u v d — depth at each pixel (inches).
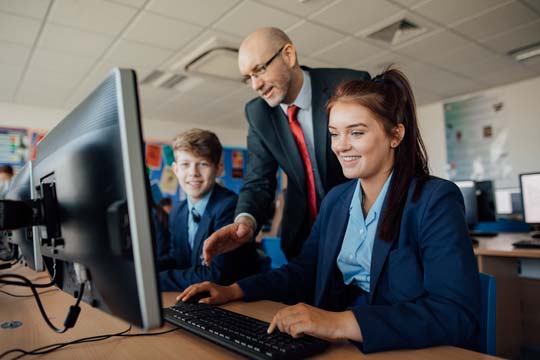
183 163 54.9
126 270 18.6
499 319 88.4
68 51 145.6
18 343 27.6
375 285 31.1
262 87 56.6
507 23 138.9
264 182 60.4
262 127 60.9
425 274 29.0
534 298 100.5
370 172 33.4
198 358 24.1
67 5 114.8
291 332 25.1
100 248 20.5
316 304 37.4
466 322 25.8
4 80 172.4
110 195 19.3
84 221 22.0
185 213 58.1
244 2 116.7
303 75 58.3
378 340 24.0
